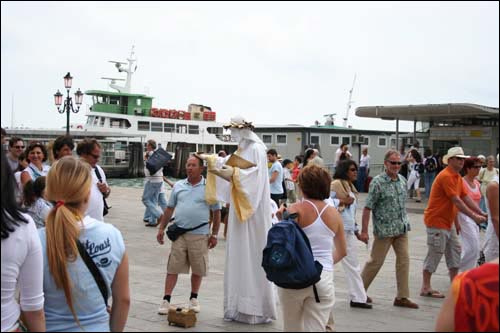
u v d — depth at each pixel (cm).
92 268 368
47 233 366
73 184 373
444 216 847
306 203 551
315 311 522
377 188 796
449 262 869
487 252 783
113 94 5047
